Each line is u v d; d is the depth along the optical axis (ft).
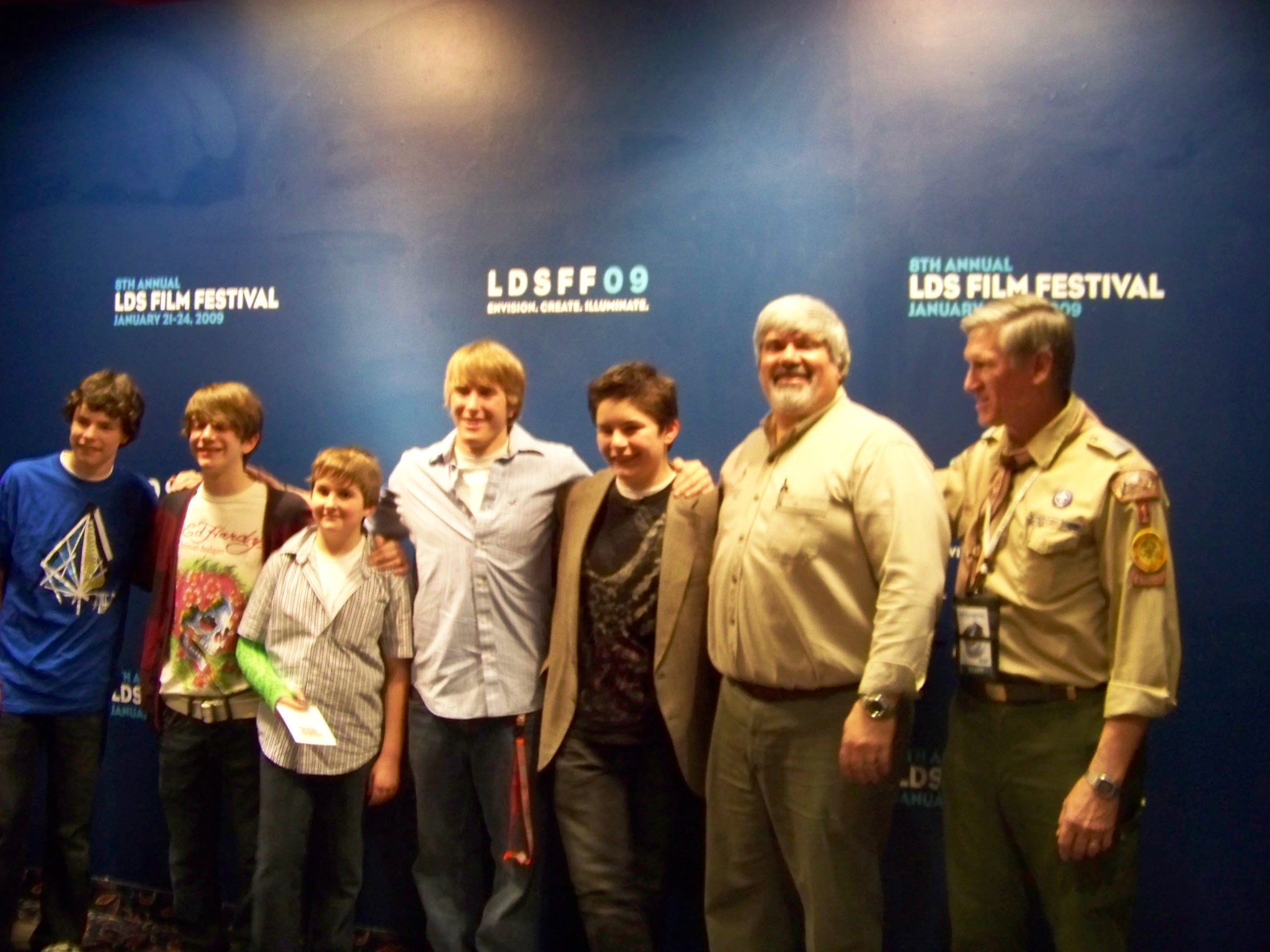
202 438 7.64
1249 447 7.45
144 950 8.70
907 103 7.86
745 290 8.13
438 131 8.78
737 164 8.14
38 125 9.73
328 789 7.41
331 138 9.02
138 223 9.51
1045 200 7.70
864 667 6.15
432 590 7.38
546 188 8.54
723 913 6.72
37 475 8.23
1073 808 5.62
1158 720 7.59
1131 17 7.57
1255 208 7.44
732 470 6.93
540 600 7.43
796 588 6.17
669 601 6.80
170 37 9.42
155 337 9.46
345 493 7.34
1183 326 7.54
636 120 8.35
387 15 8.89
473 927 7.51
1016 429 6.14
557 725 7.02
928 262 7.84
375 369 8.93
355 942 8.69
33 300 9.72
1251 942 7.45
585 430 8.48
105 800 9.51
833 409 6.46
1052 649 5.88
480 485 7.41
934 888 7.87
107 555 8.20
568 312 8.50
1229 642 7.48
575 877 6.97
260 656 7.47
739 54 8.14
